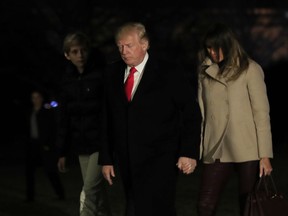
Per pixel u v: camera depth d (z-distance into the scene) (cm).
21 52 3688
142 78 809
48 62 3656
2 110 4331
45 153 1723
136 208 809
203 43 895
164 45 3541
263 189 854
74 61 1009
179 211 1448
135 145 805
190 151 799
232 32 878
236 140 875
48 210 1577
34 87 4269
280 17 4225
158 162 809
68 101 1031
